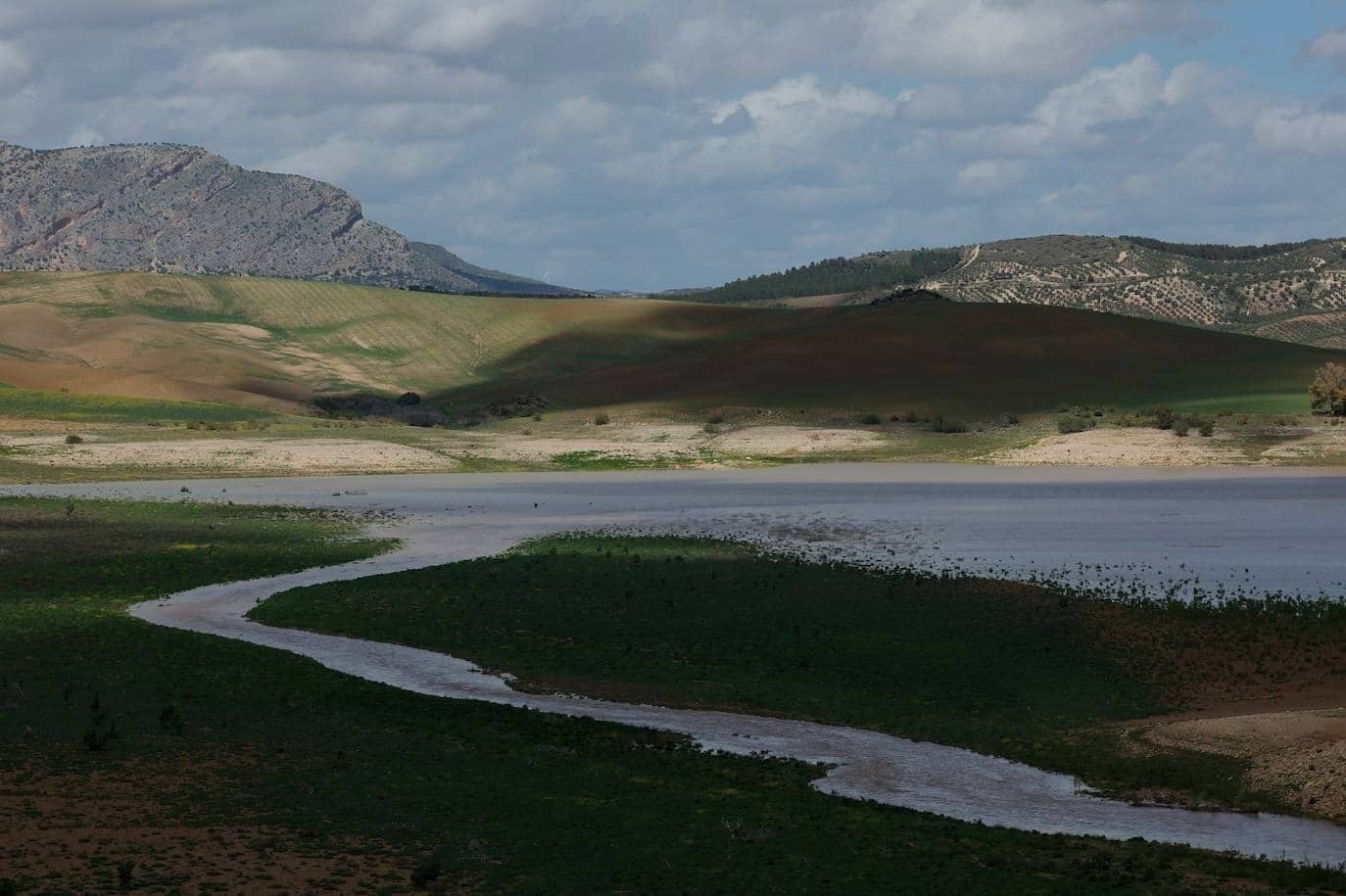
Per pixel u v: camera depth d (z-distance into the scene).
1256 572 62.25
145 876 22.59
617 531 79.69
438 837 25.89
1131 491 103.38
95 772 29.45
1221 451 126.81
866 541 74.62
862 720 38.66
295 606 55.09
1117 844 27.48
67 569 63.75
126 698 37.22
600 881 23.52
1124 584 59.19
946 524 82.50
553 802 28.86
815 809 29.42
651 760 33.50
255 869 23.34
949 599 55.62
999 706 40.38
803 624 51.38
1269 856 27.17
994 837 27.69
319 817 26.83
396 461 127.06
